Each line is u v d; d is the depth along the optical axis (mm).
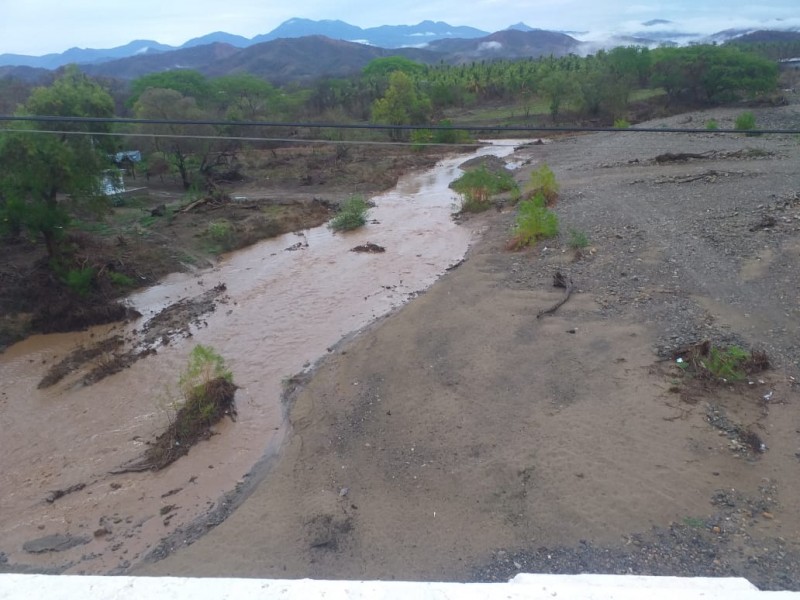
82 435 12523
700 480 9250
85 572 8898
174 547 9242
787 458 9445
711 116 53656
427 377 13305
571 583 1787
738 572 7566
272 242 25922
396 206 31766
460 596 1671
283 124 8422
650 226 21172
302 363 15086
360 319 17578
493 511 9242
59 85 23406
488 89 83500
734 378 11500
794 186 23953
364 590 1697
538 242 21281
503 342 14375
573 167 35469
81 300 18625
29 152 18656
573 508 9055
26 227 21375
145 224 27094
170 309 18828
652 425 10609
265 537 9180
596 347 13500
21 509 10430
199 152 37281
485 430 11188
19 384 14797
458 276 19328
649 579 1819
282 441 11898
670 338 13359
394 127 8758
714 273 16516
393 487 10047
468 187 29094
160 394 13883
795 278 15406
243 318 18000
